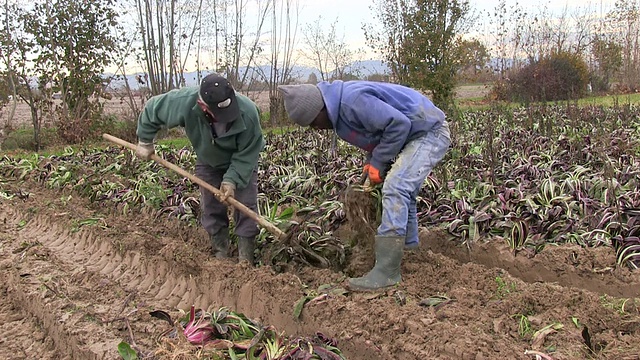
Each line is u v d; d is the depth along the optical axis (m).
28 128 18.31
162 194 7.40
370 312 4.06
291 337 4.13
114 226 6.58
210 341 3.81
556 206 6.19
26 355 4.41
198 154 5.21
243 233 5.32
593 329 3.86
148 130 5.08
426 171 4.45
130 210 7.46
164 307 4.75
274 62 21.28
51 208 7.61
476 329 3.77
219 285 4.88
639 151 9.27
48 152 14.57
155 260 5.42
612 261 5.07
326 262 5.32
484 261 5.57
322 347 3.78
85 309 4.58
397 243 4.43
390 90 4.36
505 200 6.32
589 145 9.16
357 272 4.91
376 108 4.20
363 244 4.95
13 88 15.22
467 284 4.56
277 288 4.55
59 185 8.99
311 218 6.12
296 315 4.28
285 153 10.36
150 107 5.00
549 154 9.33
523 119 13.30
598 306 4.01
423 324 3.85
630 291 4.77
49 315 4.58
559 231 5.82
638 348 3.52
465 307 4.13
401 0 17.58
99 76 17.17
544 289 4.27
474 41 23.05
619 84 28.05
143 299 4.98
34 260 5.93
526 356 3.40
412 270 4.83
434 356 3.57
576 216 6.09
